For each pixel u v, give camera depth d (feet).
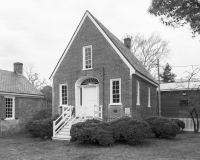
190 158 32.68
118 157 33.27
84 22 61.77
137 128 41.01
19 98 65.41
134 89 54.49
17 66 78.79
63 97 63.93
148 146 41.55
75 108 60.18
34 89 73.46
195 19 30.63
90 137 40.96
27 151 38.75
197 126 65.36
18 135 59.52
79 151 37.65
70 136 47.26
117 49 55.06
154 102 75.87
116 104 53.67
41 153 36.99
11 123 61.62
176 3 29.43
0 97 59.16
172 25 32.40
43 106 75.05
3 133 58.59
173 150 38.09
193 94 65.62
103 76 56.49
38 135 52.65
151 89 72.95
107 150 37.93
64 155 35.17
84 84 61.26
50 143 45.62
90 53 60.34
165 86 86.48
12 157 34.68
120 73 54.08
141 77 59.06
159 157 33.24
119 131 41.91
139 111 58.39
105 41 57.36
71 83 61.82
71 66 62.54
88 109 59.21
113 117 53.67
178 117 78.69
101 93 56.24
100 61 57.52
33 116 63.72
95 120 45.98
